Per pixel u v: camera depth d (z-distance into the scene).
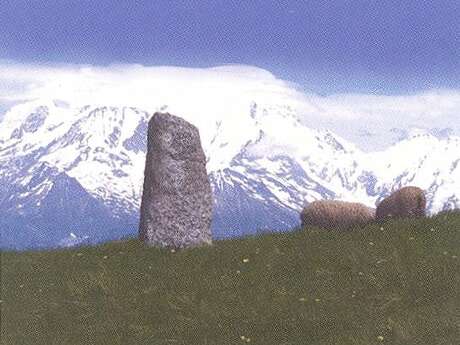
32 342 17.19
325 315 17.61
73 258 22.73
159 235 25.20
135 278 20.62
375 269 19.98
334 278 19.95
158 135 25.70
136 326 17.80
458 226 23.23
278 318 17.72
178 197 25.47
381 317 17.23
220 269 21.28
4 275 21.03
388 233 23.38
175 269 21.44
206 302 18.92
